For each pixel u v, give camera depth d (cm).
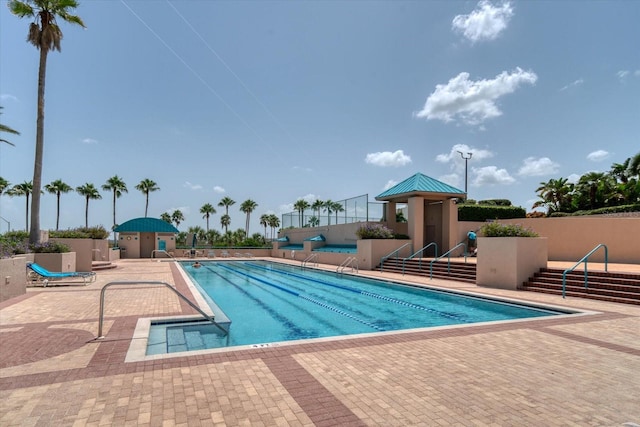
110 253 2464
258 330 767
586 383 400
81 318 729
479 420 319
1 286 931
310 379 410
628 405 348
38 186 1622
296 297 1214
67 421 312
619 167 3262
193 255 3356
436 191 1950
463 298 1114
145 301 937
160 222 3406
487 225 1316
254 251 3847
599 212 2188
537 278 1159
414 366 453
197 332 730
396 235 2008
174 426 306
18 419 315
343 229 2588
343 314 938
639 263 1531
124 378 409
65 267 1462
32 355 489
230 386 389
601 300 950
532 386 392
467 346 540
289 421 316
